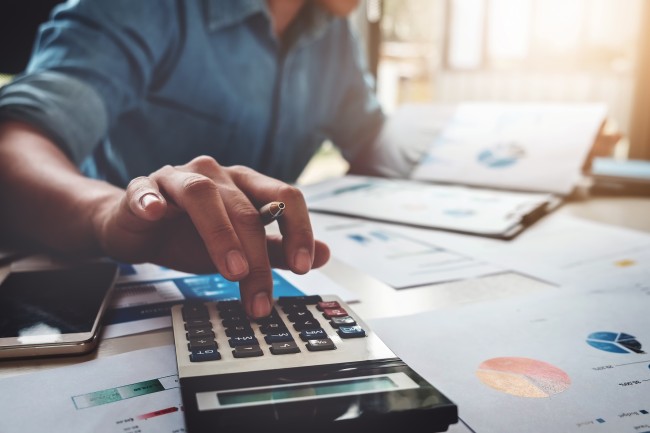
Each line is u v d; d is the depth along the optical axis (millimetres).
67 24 852
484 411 319
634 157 2840
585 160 1014
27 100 710
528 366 372
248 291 414
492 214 811
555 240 715
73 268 549
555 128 1071
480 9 3055
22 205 602
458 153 1092
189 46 1017
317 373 317
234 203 440
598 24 2889
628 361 381
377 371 321
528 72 3062
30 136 688
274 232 530
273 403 281
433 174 1063
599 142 1081
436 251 661
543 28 2982
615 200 1004
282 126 1199
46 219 589
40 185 605
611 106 2943
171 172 482
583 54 2953
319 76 1232
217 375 313
